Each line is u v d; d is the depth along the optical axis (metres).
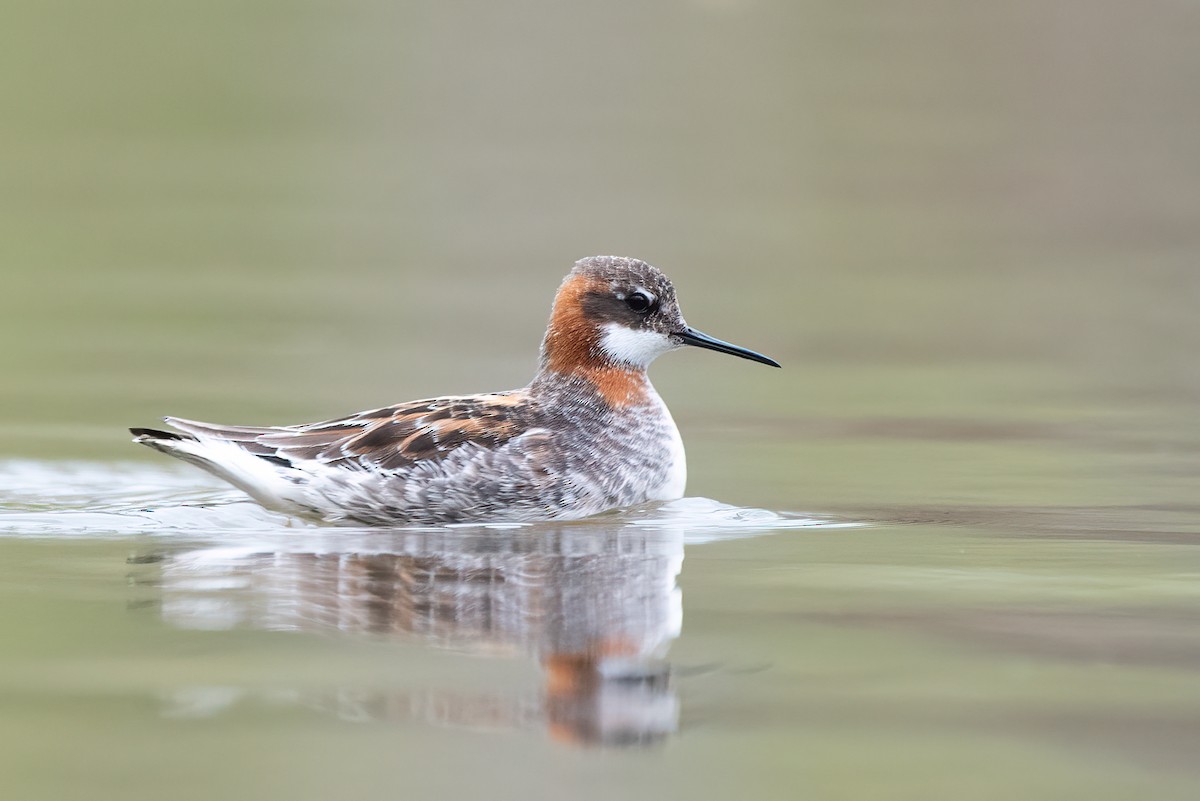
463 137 32.88
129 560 10.95
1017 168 30.89
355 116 33.88
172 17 34.81
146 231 27.20
